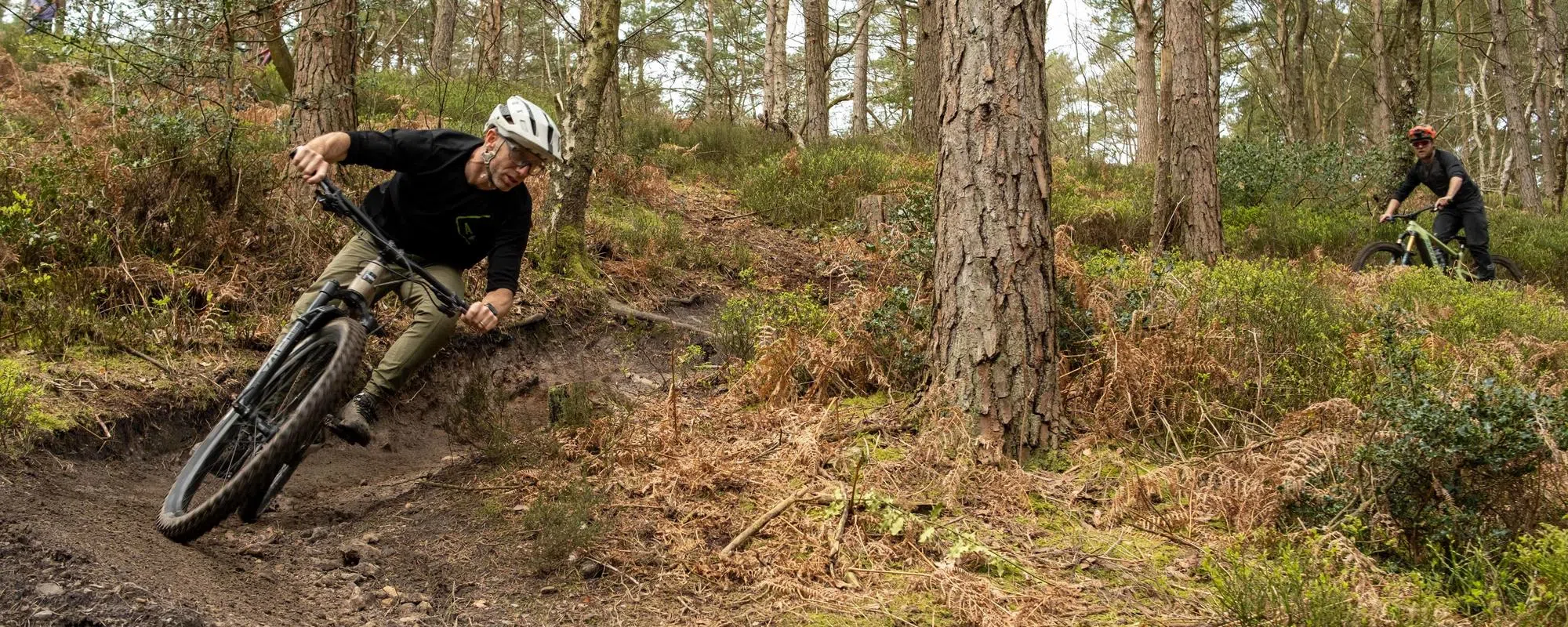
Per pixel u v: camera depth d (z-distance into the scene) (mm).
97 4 6273
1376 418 4344
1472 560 3582
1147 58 23531
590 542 3938
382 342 5871
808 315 7070
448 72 17547
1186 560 3975
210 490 4020
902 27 28891
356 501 4480
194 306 5750
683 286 8797
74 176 5887
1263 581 3451
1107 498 4555
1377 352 5418
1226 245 11945
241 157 6551
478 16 27703
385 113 12117
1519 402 3898
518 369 6543
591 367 6957
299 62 7406
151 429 4578
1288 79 32375
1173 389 5395
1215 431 5133
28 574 2887
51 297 5098
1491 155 41562
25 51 9562
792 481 4652
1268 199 14312
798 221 11570
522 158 3814
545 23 15391
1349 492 4148
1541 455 3869
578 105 7941
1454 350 5836
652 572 3824
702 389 6625
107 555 3143
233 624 2990
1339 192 15414
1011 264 4969
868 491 4461
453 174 3869
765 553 3980
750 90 35062
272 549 3799
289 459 3600
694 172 13320
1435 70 37438
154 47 6559
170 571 3221
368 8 7516
